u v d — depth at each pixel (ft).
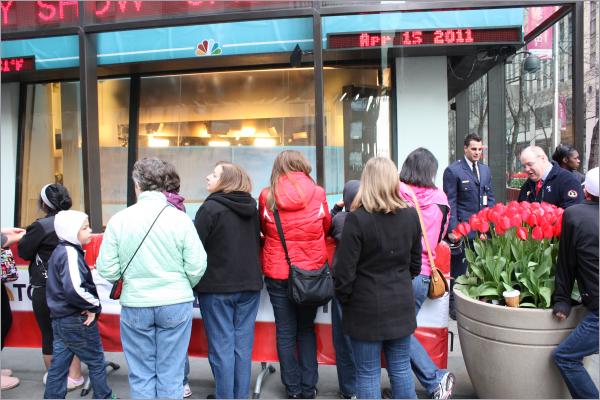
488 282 10.52
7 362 14.56
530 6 16.20
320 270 10.76
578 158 15.33
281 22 19.01
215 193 10.58
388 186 8.67
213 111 21.75
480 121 26.68
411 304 8.91
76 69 20.52
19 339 13.78
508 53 19.47
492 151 22.02
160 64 20.66
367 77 20.63
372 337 8.59
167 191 11.59
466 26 17.49
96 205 18.76
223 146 21.74
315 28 17.03
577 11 15.75
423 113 20.34
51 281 10.29
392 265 8.75
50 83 22.90
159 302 8.96
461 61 20.83
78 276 10.11
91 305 10.27
